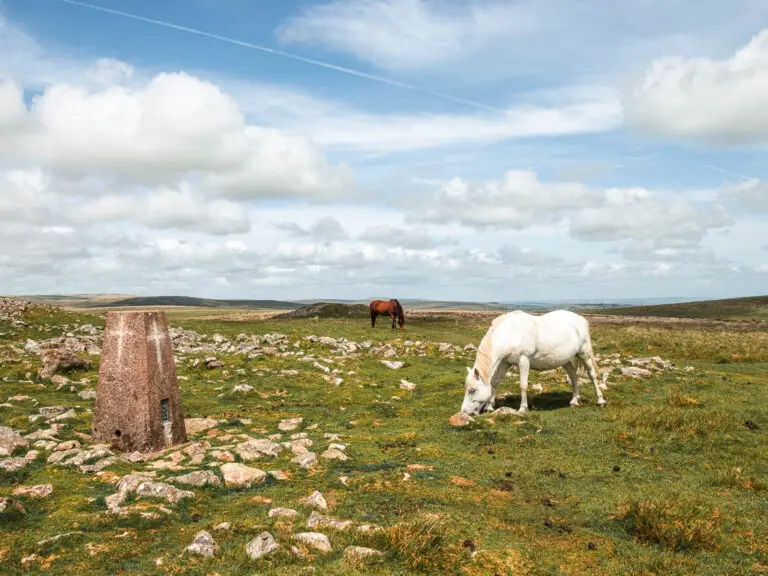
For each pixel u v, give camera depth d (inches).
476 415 494.9
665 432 416.5
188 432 430.9
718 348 1015.6
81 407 479.5
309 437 423.8
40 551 209.6
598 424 446.3
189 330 1219.9
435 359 908.0
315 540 221.3
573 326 527.8
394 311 1476.4
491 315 2945.4
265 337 1109.7
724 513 276.5
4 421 414.9
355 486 309.4
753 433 421.7
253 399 566.6
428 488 309.3
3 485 283.9
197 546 209.9
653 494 305.3
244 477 307.7
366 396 594.2
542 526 265.7
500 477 336.5
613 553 235.9
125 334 373.4
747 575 216.5
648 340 1167.6
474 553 226.2
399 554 215.9
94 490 282.2
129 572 195.3
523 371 514.3
